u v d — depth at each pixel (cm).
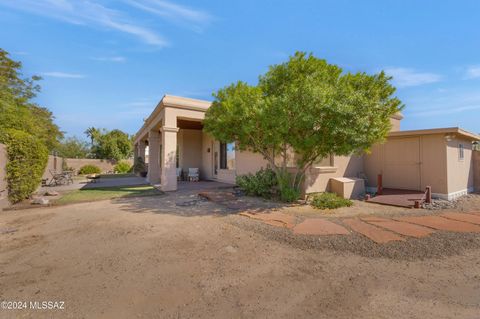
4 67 1536
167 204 782
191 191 1054
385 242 417
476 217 587
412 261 348
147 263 343
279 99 658
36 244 421
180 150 1611
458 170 966
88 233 481
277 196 876
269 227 512
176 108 1083
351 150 691
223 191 1011
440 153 885
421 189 934
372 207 718
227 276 306
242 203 775
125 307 242
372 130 653
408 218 577
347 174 1037
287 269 325
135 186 1314
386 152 1047
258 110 659
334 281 294
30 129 1335
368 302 250
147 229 507
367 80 703
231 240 439
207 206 746
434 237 440
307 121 625
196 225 536
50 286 282
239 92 735
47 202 788
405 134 949
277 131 672
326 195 789
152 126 1386
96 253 380
